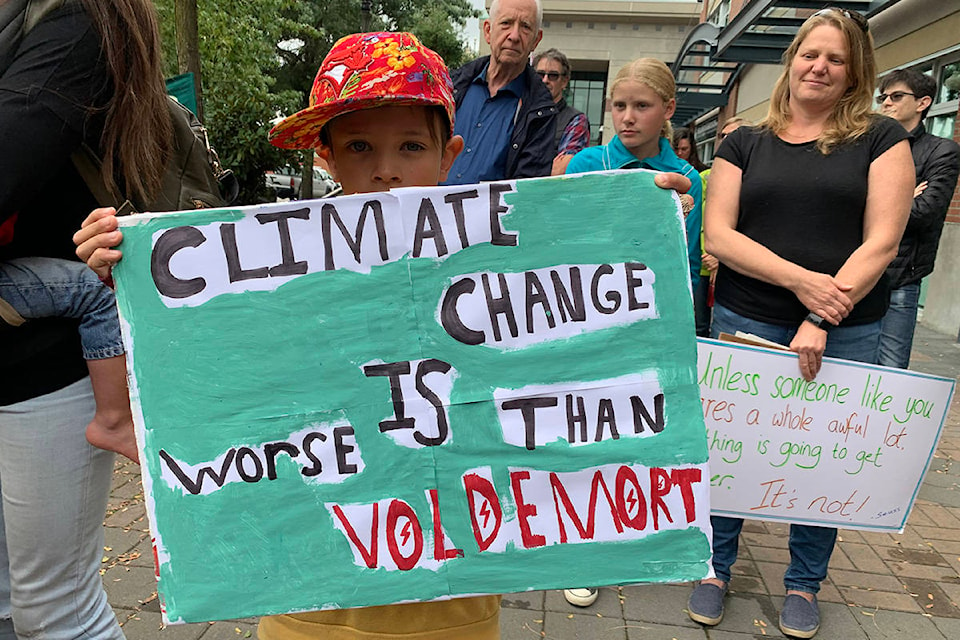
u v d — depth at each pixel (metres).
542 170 2.79
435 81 1.53
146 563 2.73
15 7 1.33
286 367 1.40
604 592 2.64
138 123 1.49
